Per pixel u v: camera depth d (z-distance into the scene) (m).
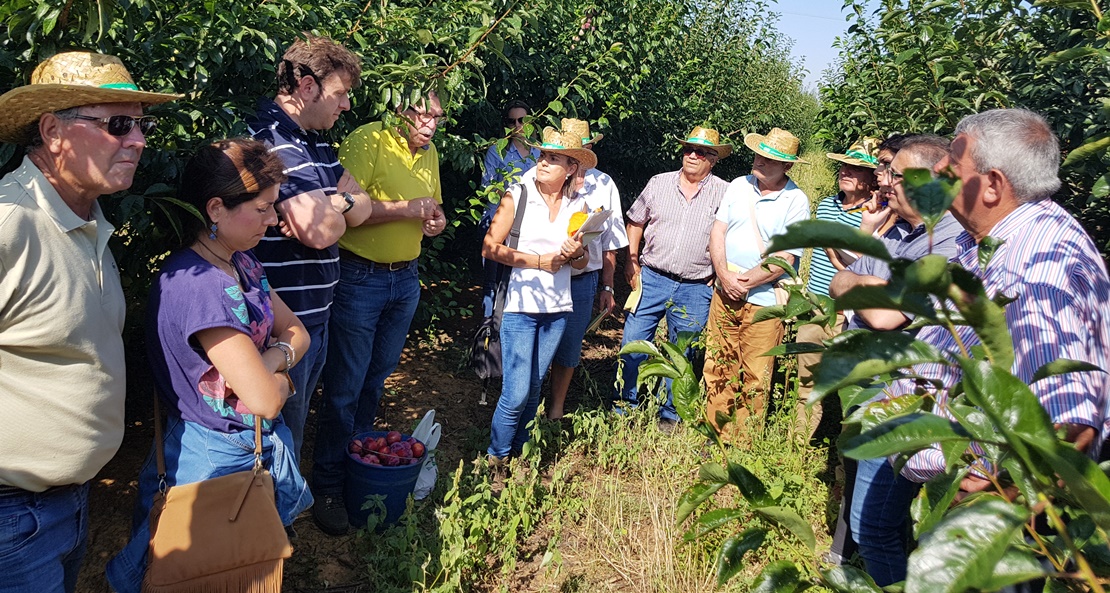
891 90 5.40
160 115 2.83
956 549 0.83
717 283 4.89
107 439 2.07
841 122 6.48
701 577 3.47
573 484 4.14
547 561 3.30
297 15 3.57
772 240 0.81
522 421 4.52
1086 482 0.75
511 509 3.71
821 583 1.18
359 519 3.66
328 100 3.12
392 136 3.75
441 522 3.37
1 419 1.89
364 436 3.85
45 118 1.92
